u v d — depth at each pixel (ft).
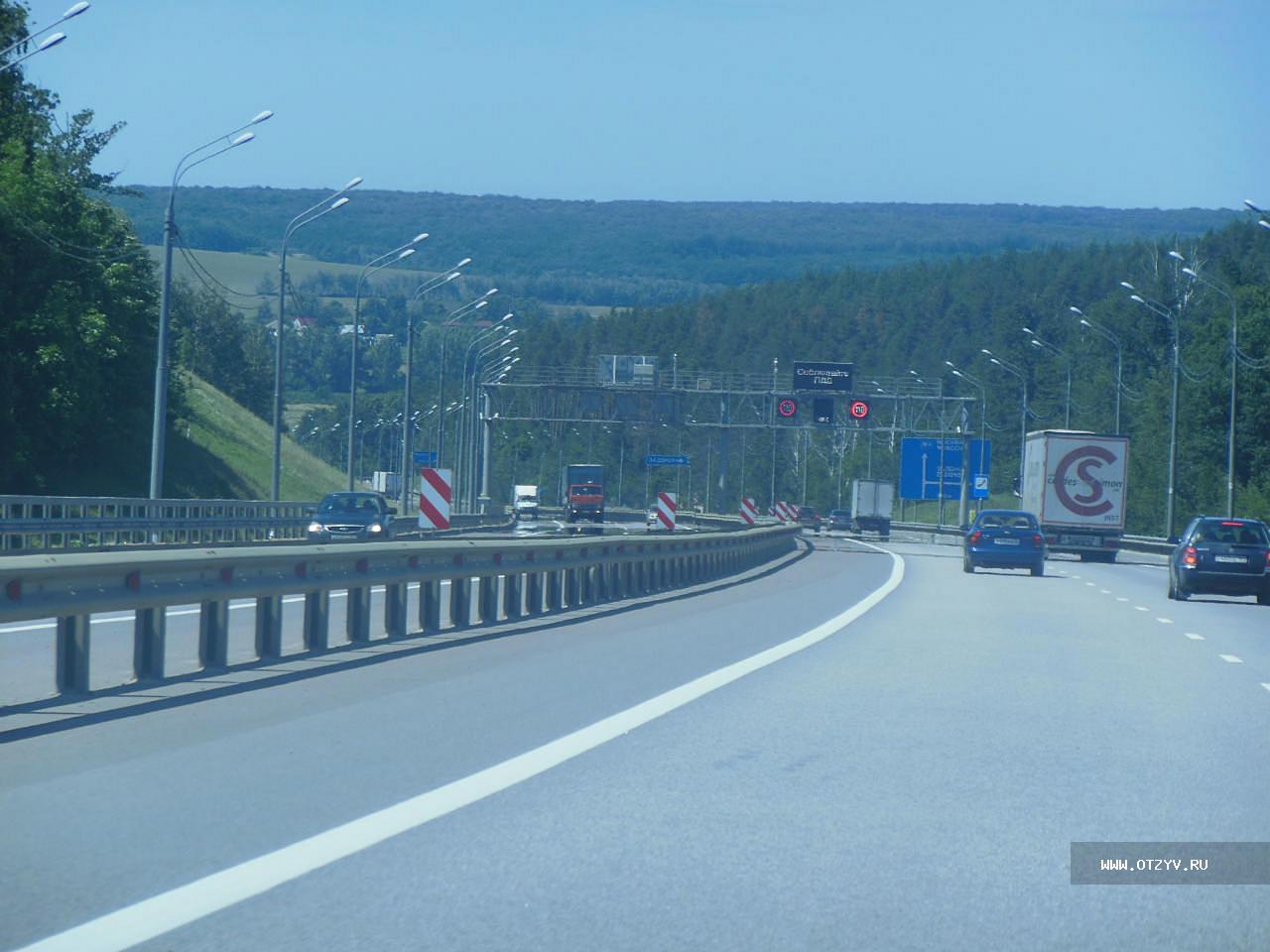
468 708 148.15
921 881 84.99
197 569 161.17
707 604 312.09
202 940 70.95
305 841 91.15
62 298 647.15
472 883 82.33
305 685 162.40
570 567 276.00
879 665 195.00
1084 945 73.61
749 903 79.30
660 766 118.83
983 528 482.69
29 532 378.73
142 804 100.63
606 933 73.31
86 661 147.64
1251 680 190.39
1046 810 104.94
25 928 72.38
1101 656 216.54
